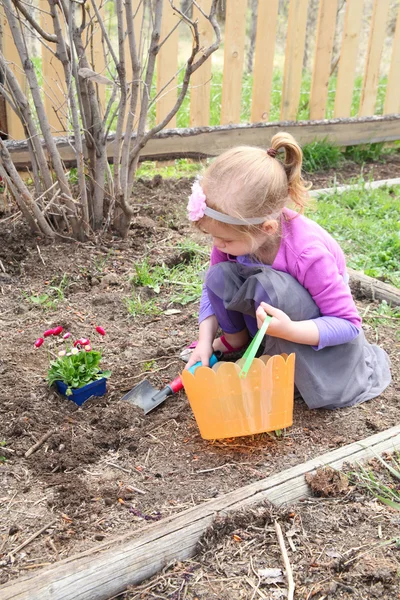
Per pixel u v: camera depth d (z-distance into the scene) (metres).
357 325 2.45
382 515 2.01
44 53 4.69
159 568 1.81
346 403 2.54
